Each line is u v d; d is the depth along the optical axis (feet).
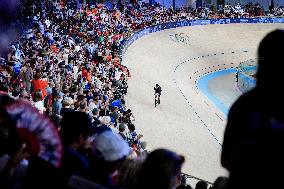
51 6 128.67
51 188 8.77
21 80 58.44
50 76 70.49
